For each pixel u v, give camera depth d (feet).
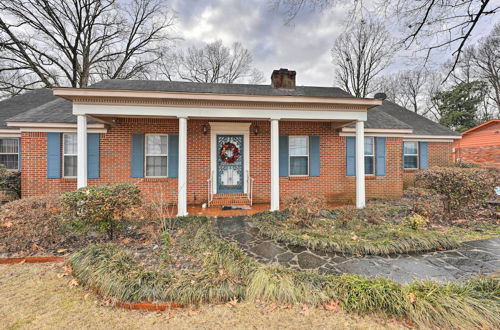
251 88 31.40
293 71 32.48
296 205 17.49
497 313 7.97
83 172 18.80
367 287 9.23
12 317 8.37
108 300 9.20
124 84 29.17
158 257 12.52
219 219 19.95
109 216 13.88
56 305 9.05
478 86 65.87
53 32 52.60
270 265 11.65
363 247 13.43
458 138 34.17
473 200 18.60
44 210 13.60
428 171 20.17
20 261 12.35
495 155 38.65
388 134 28.99
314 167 28.07
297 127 27.96
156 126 25.89
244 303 9.14
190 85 30.91
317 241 14.19
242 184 27.53
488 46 37.47
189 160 26.22
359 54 69.26
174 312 8.73
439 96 74.64
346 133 28.43
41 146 24.14
